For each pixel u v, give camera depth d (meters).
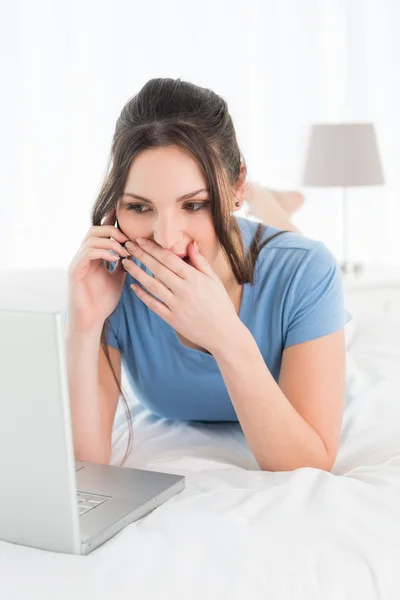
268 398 1.20
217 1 3.36
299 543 0.90
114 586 0.82
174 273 1.17
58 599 0.81
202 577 0.83
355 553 0.89
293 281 1.31
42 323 0.80
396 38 3.49
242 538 0.90
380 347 1.79
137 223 1.18
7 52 3.24
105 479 1.11
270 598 0.81
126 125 1.16
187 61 3.38
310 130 3.15
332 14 3.47
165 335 1.37
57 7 3.26
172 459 1.31
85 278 1.29
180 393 1.43
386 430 1.39
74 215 3.38
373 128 3.05
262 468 1.24
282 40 3.44
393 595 0.84
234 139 1.21
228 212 1.18
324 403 1.27
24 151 3.30
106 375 1.40
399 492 1.07
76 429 1.30
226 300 1.18
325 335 1.29
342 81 3.50
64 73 3.29
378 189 3.61
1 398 0.84
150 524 0.97
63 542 0.88
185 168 1.11
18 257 3.35
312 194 3.58
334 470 1.31
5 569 0.85
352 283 2.75
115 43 3.31
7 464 0.87
